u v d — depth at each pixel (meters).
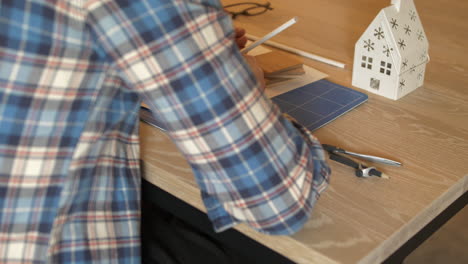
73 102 0.68
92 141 0.74
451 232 1.36
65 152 0.71
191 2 0.62
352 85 1.18
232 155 0.67
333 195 0.82
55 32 0.62
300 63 1.22
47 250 0.75
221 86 0.64
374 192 0.82
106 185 0.81
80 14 0.62
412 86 1.13
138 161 0.86
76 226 0.78
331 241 0.73
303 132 0.80
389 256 0.79
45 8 0.60
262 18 1.57
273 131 0.69
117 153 0.82
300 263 0.74
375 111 1.08
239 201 0.71
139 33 0.61
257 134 0.67
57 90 0.66
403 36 1.08
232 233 0.88
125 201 0.84
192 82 0.62
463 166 0.88
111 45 0.62
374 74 1.12
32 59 0.62
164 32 0.61
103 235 0.81
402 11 1.09
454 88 1.15
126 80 0.65
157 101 0.64
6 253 0.72
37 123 0.67
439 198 0.81
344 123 1.03
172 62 0.62
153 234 1.02
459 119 1.03
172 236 1.01
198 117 0.64
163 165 0.91
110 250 0.81
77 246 0.78
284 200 0.70
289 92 1.16
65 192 0.73
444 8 1.58
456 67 1.23
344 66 1.26
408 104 1.09
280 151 0.70
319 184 0.77
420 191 0.82
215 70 0.63
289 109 1.08
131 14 0.60
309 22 1.52
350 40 1.39
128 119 0.79
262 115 0.68
